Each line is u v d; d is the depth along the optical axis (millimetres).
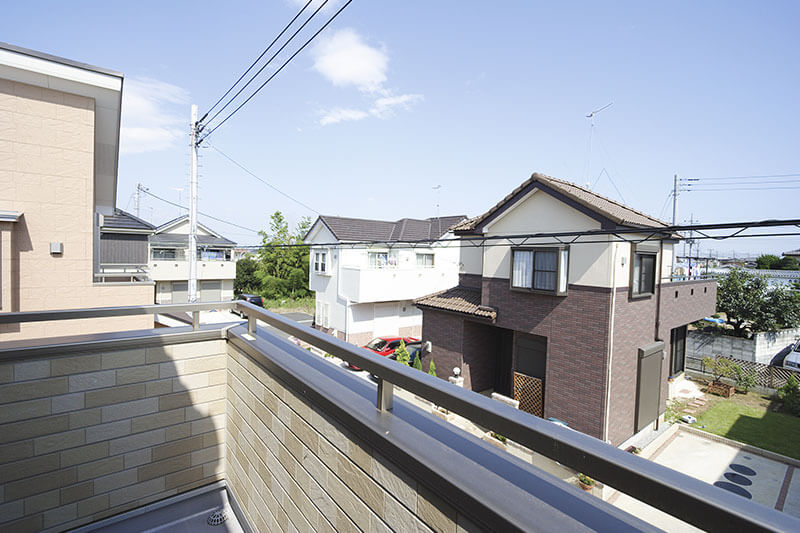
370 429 1075
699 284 8750
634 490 583
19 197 4906
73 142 5227
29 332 4969
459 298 8977
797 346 10727
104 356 2139
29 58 4570
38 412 1977
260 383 1934
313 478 1423
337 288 14805
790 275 13141
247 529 2084
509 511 708
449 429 1072
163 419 2320
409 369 1071
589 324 6309
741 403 8367
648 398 6918
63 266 5211
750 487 5074
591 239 6293
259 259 25562
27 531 1958
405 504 970
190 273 10031
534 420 766
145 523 2195
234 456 2342
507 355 8750
